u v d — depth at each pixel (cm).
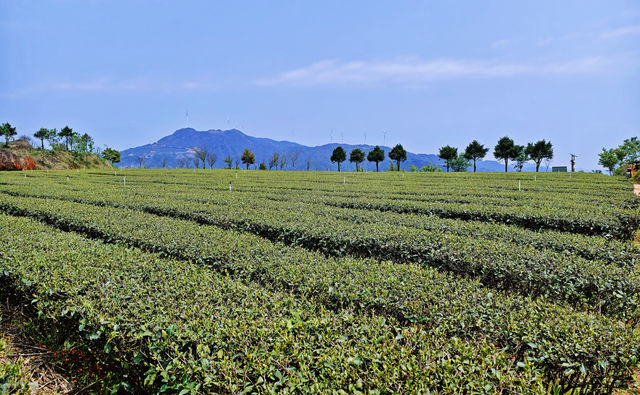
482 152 7006
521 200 1598
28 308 532
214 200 1555
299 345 343
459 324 414
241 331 365
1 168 4709
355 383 300
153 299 450
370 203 1512
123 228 886
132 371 385
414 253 784
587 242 818
